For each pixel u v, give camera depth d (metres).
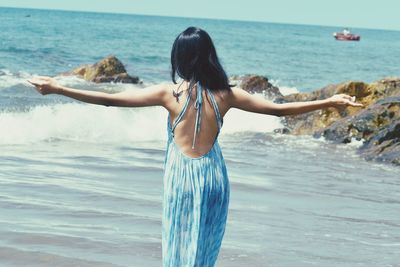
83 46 51.09
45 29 71.38
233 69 46.50
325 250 6.93
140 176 10.28
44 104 17.73
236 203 8.79
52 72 33.00
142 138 15.09
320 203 9.29
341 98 4.36
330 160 13.51
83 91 4.18
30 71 32.56
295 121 18.31
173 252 4.24
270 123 18.23
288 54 67.12
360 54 80.31
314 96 20.00
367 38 176.00
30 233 6.77
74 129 14.80
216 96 4.33
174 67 4.37
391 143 14.12
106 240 6.73
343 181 11.25
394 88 18.92
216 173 4.30
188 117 4.30
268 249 6.77
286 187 10.23
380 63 65.12
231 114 18.58
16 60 36.47
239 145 15.02
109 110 16.52
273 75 44.53
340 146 15.54
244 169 11.61
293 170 11.98
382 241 7.47
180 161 4.27
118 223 7.41
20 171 10.05
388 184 11.26
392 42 149.12
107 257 6.22
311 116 18.14
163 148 13.77
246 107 4.38
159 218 7.73
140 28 103.25
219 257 6.39
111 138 14.68
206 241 4.29
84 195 8.64
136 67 39.88
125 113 16.50
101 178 9.91
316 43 104.94
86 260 6.09
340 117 18.00
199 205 4.22
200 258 4.25
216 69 4.34
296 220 8.15
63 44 50.97
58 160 11.31
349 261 6.60
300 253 6.75
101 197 8.59
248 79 24.55
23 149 12.33
